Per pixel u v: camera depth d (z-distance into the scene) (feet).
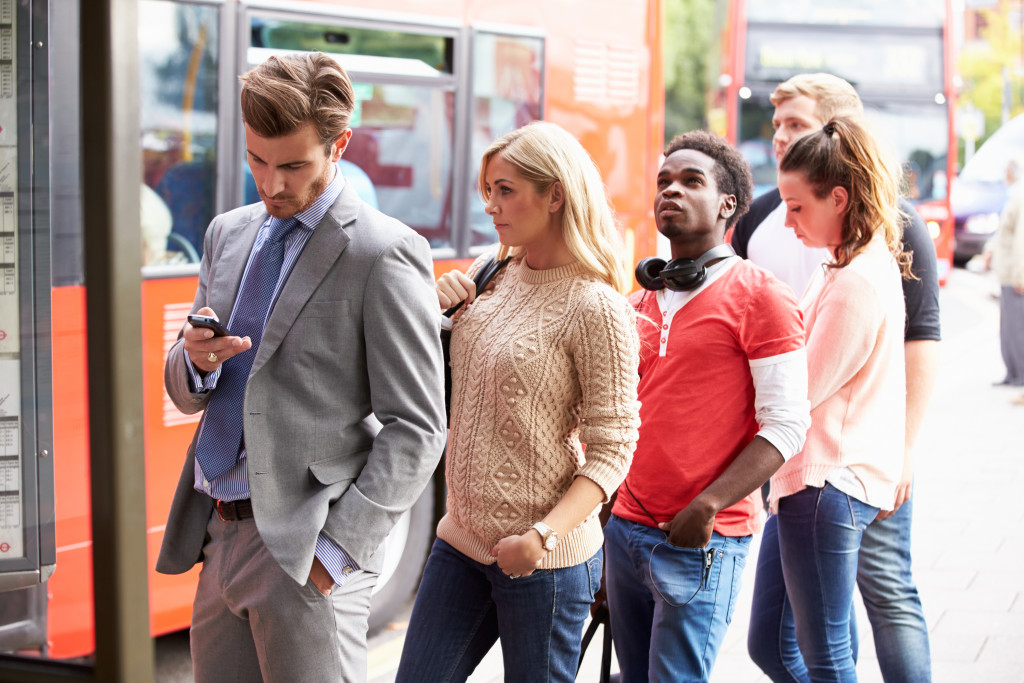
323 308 7.20
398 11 14.03
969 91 109.60
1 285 7.38
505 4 15.85
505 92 15.99
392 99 14.17
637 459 8.84
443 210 15.12
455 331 8.18
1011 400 29.40
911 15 40.22
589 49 17.72
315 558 7.04
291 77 6.86
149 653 5.56
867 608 10.54
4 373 7.36
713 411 8.59
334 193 7.38
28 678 5.89
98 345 5.29
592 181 7.70
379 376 7.22
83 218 5.25
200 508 7.69
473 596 8.05
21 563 7.18
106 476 5.34
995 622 14.82
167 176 11.56
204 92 11.81
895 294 9.56
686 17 88.99
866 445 9.43
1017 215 30.48
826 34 40.37
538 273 7.85
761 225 12.33
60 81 7.16
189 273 11.73
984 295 51.26
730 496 8.19
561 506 7.35
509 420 7.58
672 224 8.77
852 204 9.46
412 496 7.20
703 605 8.51
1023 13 108.47
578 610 7.73
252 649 7.61
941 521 19.43
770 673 10.57
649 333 8.92
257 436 7.11
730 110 40.86
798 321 8.52
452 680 8.07
